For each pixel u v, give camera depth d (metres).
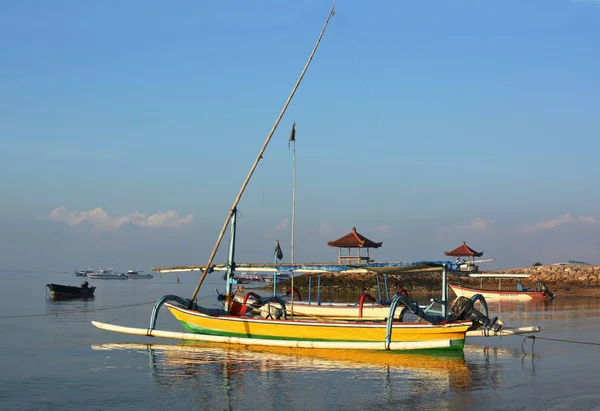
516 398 19.14
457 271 28.08
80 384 20.81
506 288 86.19
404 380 21.52
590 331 35.94
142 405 18.27
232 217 30.66
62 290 71.62
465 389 20.27
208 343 29.12
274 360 24.91
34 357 25.70
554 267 102.00
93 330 34.56
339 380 21.47
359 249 58.69
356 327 26.88
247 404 18.38
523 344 30.05
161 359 25.20
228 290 30.47
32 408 17.91
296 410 17.81
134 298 70.19
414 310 26.78
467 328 25.30
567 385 20.89
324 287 85.12
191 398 19.06
